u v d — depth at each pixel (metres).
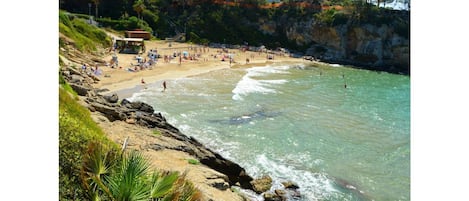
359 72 71.12
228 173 18.17
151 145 17.58
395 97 45.31
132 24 81.81
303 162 21.33
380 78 64.81
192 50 75.50
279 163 20.91
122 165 7.47
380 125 30.53
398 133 28.20
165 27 89.19
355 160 22.11
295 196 16.95
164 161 15.77
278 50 90.56
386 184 18.89
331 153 23.12
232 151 22.20
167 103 33.19
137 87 39.25
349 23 88.12
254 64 69.00
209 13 94.25
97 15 81.25
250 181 17.86
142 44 64.12
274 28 95.94
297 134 26.66
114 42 64.25
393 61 85.12
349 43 89.50
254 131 26.61
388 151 23.91
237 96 38.28
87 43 52.97
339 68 74.75
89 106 20.30
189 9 96.06
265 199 16.42
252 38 93.44
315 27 91.69
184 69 53.94
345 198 17.11
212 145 22.98
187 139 21.72
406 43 83.00
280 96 40.53
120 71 46.41
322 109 35.53
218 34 91.44
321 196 17.16
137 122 21.77
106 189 6.92
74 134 9.16
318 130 28.08
